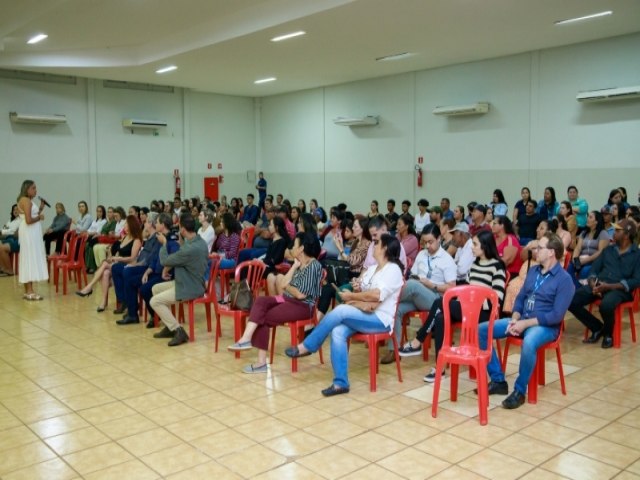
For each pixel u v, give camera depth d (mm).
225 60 10266
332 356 3920
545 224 5508
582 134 9211
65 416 3590
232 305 4836
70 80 12406
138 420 3516
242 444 3168
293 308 4359
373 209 10336
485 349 3787
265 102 15383
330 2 6961
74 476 2840
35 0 7059
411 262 5684
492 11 7156
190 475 2834
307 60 10312
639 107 8539
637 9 7152
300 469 2877
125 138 13312
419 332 4277
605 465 2877
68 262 7711
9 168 11750
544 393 3879
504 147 10250
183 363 4633
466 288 3559
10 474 2865
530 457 2973
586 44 8992
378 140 12469
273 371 4410
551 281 3727
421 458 2977
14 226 9250
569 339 5234
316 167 14062
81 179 12719
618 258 5043
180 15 8234
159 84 13422
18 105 11766
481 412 3377
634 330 5121
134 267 5961
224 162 15086
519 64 9883
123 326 5859
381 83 12242
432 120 11352
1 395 3959
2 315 6379
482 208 6672
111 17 8172
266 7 7848
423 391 3953
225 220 6898
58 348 5086
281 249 5941
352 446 3125
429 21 7613
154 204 10922
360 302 3953
